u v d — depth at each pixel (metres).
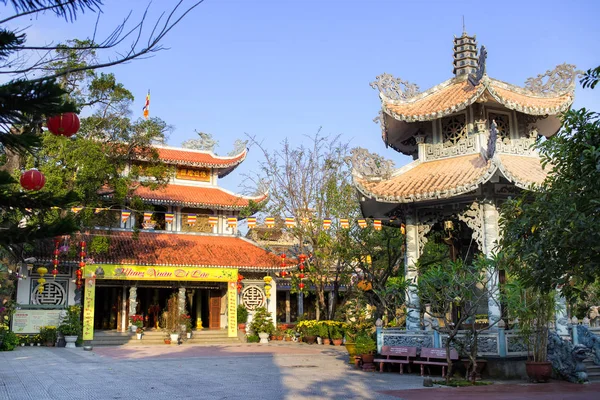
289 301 52.75
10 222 6.61
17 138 5.54
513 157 21.30
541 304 16.81
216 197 45.28
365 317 33.78
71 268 37.12
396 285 19.70
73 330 35.00
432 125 22.67
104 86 31.69
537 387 16.09
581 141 9.95
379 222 25.11
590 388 15.84
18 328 35.06
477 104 21.55
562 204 9.59
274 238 48.16
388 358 20.19
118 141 33.75
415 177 21.19
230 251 42.97
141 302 47.41
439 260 25.12
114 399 14.48
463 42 23.83
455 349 18.42
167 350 32.56
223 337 40.94
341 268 37.16
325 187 37.19
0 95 5.14
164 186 37.03
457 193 18.75
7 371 20.95
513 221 11.55
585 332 19.19
